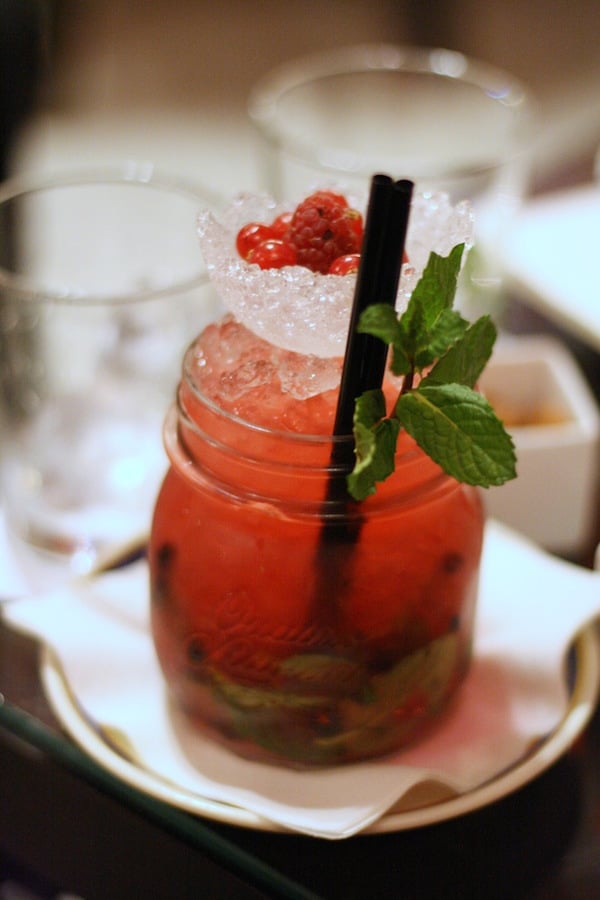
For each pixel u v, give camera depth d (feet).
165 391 2.17
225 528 1.47
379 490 1.42
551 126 3.13
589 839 1.54
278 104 2.33
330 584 1.45
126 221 2.11
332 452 1.39
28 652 1.73
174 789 1.51
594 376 2.20
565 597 1.71
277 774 1.53
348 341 1.36
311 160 2.09
